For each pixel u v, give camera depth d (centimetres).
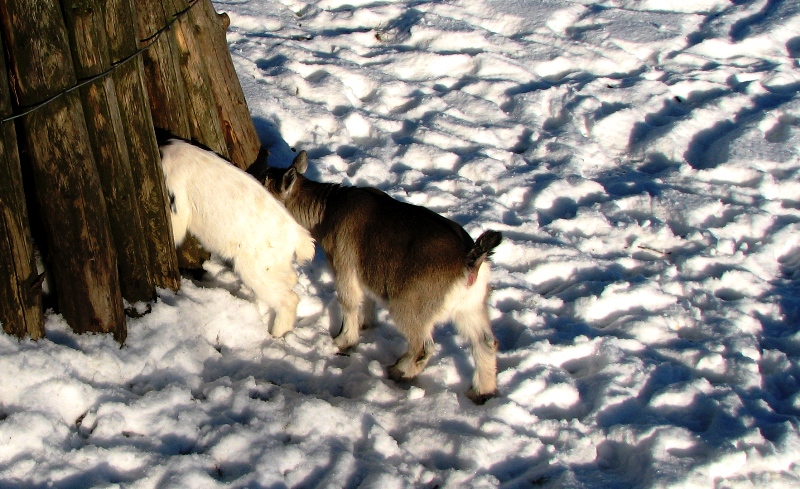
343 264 297
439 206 354
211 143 316
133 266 282
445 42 457
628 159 395
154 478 248
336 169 364
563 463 267
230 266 314
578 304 315
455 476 259
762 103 422
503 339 307
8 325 261
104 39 265
